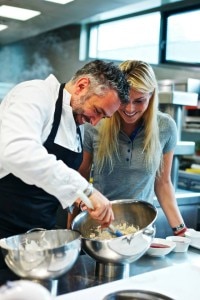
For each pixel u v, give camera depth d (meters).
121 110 1.46
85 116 1.25
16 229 1.31
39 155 1.03
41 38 4.30
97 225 1.32
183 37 3.78
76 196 1.05
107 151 1.58
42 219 1.35
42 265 0.92
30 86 1.19
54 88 1.25
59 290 1.01
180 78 3.84
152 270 1.20
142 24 4.11
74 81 1.24
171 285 1.07
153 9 3.77
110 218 1.11
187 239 1.45
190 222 2.29
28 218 1.32
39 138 1.10
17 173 1.06
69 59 4.44
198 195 2.31
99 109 1.19
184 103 2.18
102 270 1.14
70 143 1.28
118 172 1.61
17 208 1.29
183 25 3.75
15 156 1.02
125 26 4.27
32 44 4.30
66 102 1.23
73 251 0.96
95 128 1.61
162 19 3.89
